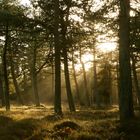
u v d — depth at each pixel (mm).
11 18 33281
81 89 88625
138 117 20547
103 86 70750
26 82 78250
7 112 31297
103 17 23328
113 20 23125
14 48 39750
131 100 20875
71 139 15641
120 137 16188
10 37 37844
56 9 31250
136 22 25438
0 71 56688
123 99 20797
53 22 32812
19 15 33562
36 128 17734
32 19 33281
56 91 30297
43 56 53125
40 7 33750
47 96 100250
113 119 21188
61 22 33188
